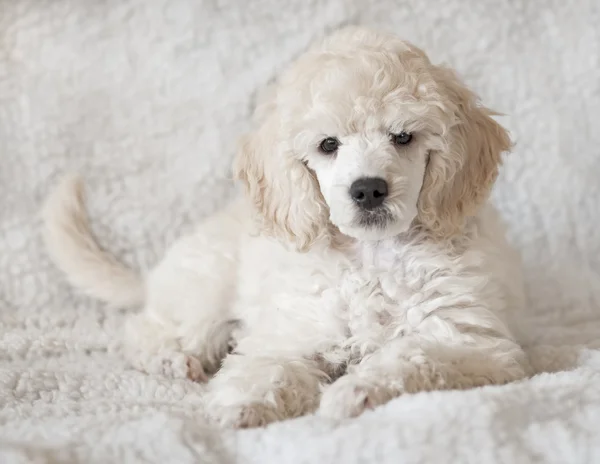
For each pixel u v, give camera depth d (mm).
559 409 680
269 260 853
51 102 1062
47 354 924
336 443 664
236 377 768
